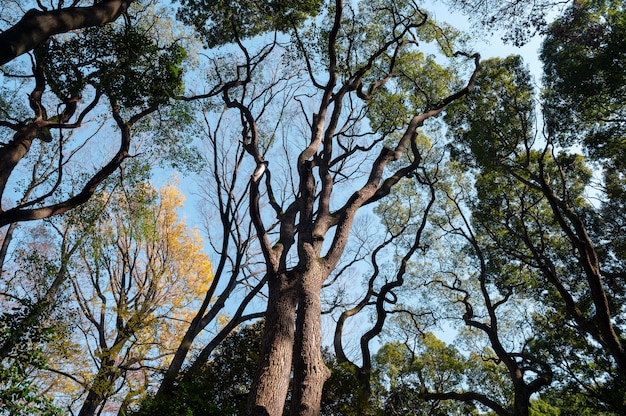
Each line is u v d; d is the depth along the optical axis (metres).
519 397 12.66
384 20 15.85
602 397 14.83
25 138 10.21
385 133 16.12
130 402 11.28
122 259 16.81
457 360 18.72
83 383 12.55
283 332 7.79
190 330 11.92
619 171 16.47
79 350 13.45
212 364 11.52
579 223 12.05
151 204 15.90
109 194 14.93
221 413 9.12
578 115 15.46
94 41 9.98
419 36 16.28
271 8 12.92
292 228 10.55
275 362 7.37
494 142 15.49
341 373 10.99
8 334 8.69
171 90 10.67
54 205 9.77
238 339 12.03
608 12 14.87
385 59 15.97
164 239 17.44
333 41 11.56
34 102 11.00
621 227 16.17
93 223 13.61
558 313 16.23
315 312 7.95
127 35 10.17
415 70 16.28
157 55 10.53
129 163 14.46
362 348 12.66
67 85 10.29
